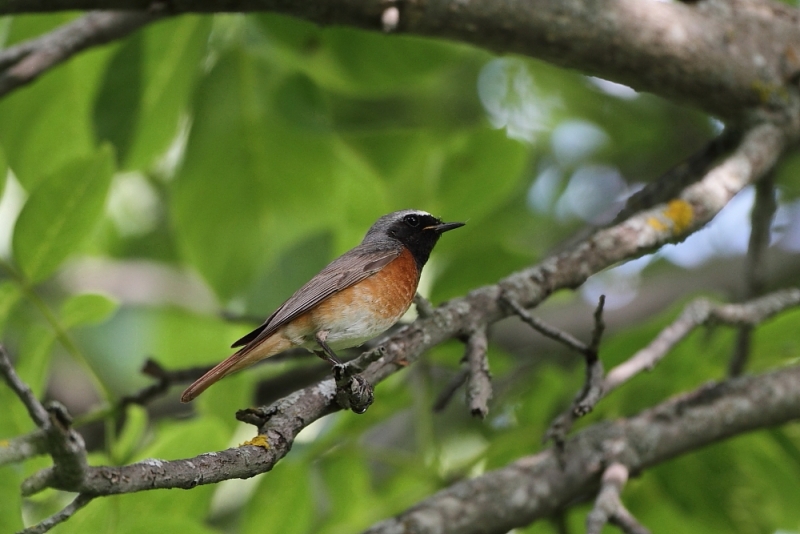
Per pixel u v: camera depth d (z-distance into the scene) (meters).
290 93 11.40
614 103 16.52
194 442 9.41
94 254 15.39
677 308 11.18
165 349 14.06
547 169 17.47
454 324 8.22
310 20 9.26
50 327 9.43
